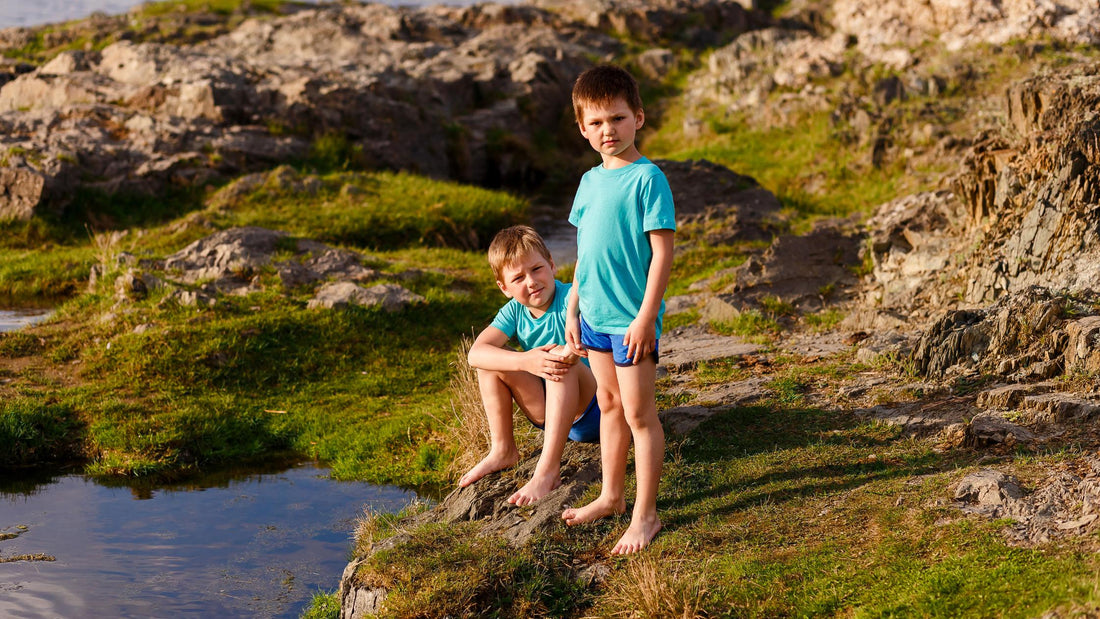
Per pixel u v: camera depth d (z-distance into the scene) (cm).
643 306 375
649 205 370
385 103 2136
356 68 2430
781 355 686
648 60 2948
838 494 435
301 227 1406
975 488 406
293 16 3231
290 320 983
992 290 697
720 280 999
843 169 1828
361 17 3225
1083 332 524
